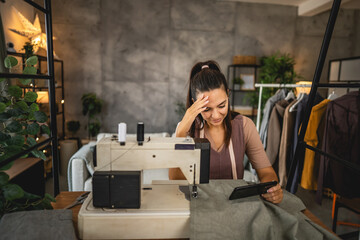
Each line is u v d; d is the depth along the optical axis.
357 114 1.88
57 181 1.17
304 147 1.21
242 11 5.11
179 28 5.02
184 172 0.94
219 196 0.96
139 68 5.04
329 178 2.07
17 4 3.48
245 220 0.84
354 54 5.41
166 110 5.21
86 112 4.71
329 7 4.62
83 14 4.77
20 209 0.85
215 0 5.02
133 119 5.18
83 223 0.83
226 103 1.10
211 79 1.06
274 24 5.20
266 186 0.94
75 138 4.71
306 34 5.30
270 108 2.82
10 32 3.26
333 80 4.78
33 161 1.81
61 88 4.70
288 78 4.37
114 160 0.89
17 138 0.88
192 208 0.87
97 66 4.93
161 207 0.88
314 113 2.34
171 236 0.85
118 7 4.83
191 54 5.11
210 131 1.26
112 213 0.84
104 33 4.86
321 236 0.82
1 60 2.07
